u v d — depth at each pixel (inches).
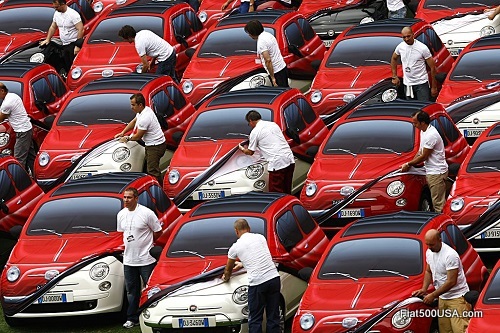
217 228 1403.8
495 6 2230.6
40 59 2283.5
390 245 1299.2
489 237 1454.2
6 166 1678.2
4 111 1877.5
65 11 2300.7
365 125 1660.9
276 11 2134.6
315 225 1453.0
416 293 1222.3
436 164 1549.0
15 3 2395.4
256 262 1274.6
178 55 2176.4
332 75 1947.6
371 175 1567.4
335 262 1304.1
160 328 1317.7
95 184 1562.5
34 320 1437.0
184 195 1651.1
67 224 1499.8
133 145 1772.9
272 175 1617.9
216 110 1764.3
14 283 1435.8
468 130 1769.2
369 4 2373.3
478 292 1262.3
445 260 1192.2
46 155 1791.3
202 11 2469.2
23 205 1673.2
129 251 1405.0
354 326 1213.1
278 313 1288.1
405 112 1669.5
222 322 1298.0
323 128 1790.1
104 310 1419.8
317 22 2359.7
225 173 1653.5
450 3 2267.5
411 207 1545.3
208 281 1330.0
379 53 1966.0
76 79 2117.4
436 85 1851.6
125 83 1889.8
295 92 1791.3
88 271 1425.9
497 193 1478.8
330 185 1572.3
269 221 1384.1
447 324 1208.8
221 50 2057.1
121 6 2480.3
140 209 1407.5
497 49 1891.0
